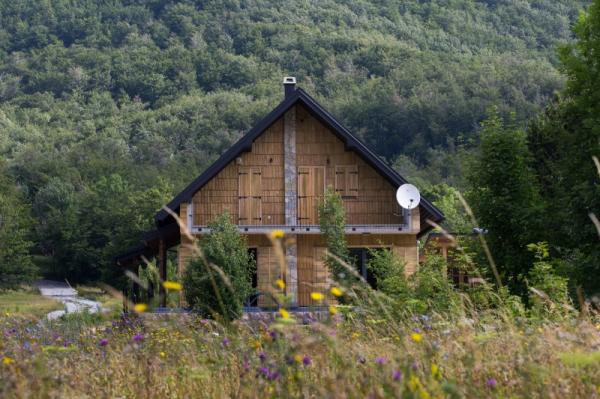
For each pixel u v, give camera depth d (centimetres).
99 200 10906
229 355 884
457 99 16012
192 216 3406
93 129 19262
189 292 2314
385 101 16775
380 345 909
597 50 2847
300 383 668
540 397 623
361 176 3453
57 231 10725
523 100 16200
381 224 3406
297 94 3378
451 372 708
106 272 9031
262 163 3472
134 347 938
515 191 2670
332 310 793
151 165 15725
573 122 2970
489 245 2620
